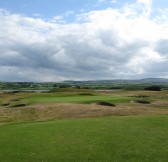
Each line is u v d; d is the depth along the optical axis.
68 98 54.47
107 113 35.97
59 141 19.09
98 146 17.70
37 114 36.97
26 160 15.60
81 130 22.12
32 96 65.12
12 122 31.92
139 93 74.12
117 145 17.84
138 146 17.61
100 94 72.94
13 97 67.38
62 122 26.62
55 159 15.62
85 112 36.75
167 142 18.50
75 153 16.50
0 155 16.56
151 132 21.19
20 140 19.78
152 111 37.72
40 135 21.00
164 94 69.25
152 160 15.14
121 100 49.50
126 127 23.00
